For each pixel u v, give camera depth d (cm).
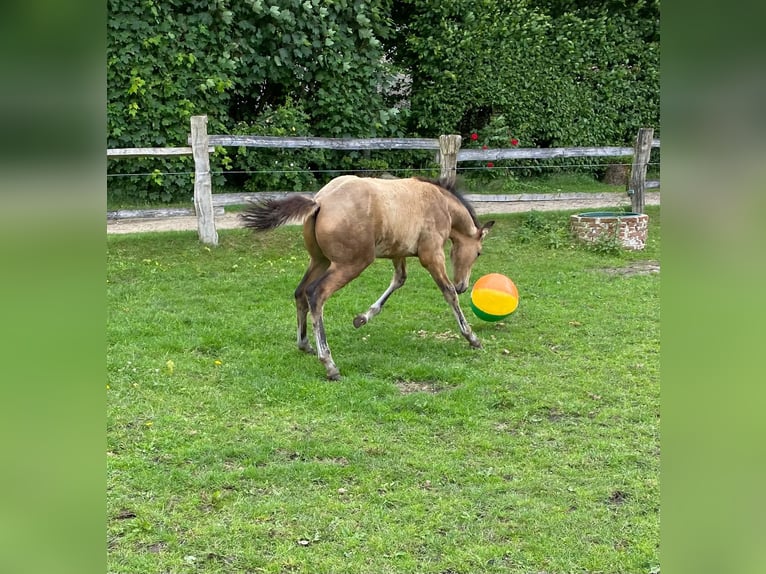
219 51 1029
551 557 289
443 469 362
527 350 562
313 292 491
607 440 400
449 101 1272
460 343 578
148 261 782
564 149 1043
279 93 1158
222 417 425
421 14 1258
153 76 966
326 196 499
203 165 833
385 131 1200
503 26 1259
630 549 294
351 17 1132
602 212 1024
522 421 427
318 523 312
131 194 997
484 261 871
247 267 801
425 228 545
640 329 619
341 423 420
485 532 306
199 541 297
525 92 1316
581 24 1335
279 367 511
